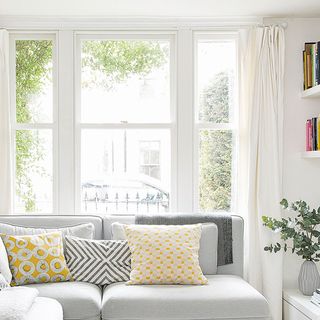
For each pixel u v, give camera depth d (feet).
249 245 13.42
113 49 14.33
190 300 10.37
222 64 14.38
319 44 12.96
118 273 11.71
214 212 14.30
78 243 11.99
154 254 11.50
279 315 13.12
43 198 14.29
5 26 13.88
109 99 14.34
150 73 14.34
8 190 13.57
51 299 10.03
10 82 14.23
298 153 13.97
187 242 11.80
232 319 10.38
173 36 14.26
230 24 14.06
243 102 13.75
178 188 14.08
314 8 13.25
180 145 14.06
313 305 11.71
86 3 12.67
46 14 13.60
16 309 8.24
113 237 12.58
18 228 12.28
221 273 12.85
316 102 14.02
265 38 13.61
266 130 13.53
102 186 14.38
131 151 14.39
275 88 13.55
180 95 14.03
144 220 12.98
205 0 12.51
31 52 14.28
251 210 13.43
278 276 13.17
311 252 12.64
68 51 13.96
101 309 10.43
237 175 14.03
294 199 13.96
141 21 13.97
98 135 14.37
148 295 10.49
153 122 14.33
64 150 13.99
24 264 11.21
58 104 13.99
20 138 14.29
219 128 14.32
